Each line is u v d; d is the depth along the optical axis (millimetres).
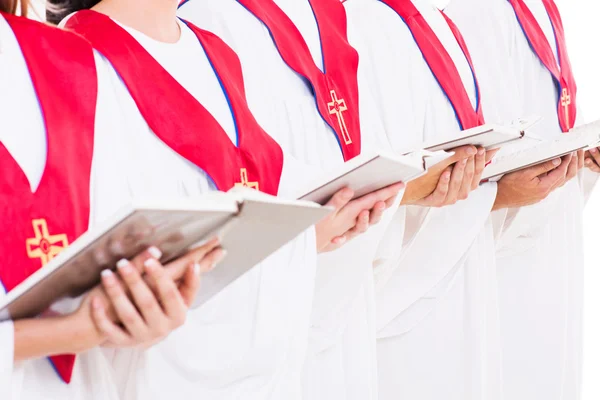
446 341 4254
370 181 2691
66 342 1902
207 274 2105
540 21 4918
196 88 2783
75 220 2211
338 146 3691
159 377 2492
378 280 4055
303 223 1979
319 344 3602
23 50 2270
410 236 4102
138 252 1824
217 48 2965
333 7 3963
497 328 4418
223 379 2590
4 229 2100
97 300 1887
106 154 2365
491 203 4180
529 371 4844
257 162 2871
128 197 2439
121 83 2611
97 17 2695
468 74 4344
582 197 4980
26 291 1791
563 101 4883
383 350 4297
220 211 1773
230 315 2627
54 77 2289
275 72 3625
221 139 2748
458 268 4230
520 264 4812
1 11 2328
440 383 4258
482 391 4277
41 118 2229
